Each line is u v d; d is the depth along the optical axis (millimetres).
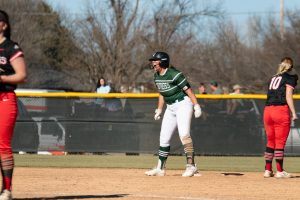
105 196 14992
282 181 18938
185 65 71562
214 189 16750
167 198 14812
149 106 28906
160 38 67375
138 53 65500
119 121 29016
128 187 17000
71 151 29156
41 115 29172
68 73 69188
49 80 71125
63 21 74000
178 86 19750
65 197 14711
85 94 29156
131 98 29016
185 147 20016
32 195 15047
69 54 70500
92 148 29062
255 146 28922
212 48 81750
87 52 65812
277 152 20141
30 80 70688
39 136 29172
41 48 74000
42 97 29172
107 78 64312
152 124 28812
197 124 29062
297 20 69812
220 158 28125
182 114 19828
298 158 28422
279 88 20062
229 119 29016
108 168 22953
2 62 12930
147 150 28906
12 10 70562
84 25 66062
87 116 29156
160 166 20391
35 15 74062
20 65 12961
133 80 64688
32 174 20391
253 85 74938
